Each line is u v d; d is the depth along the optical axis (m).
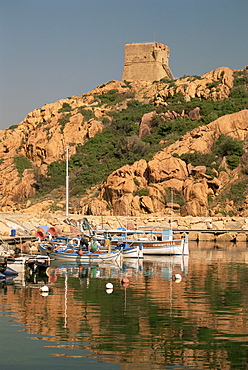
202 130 103.31
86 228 65.50
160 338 23.81
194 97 126.44
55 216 85.69
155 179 90.75
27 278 40.97
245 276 41.81
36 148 123.62
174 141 106.75
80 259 51.84
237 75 133.75
